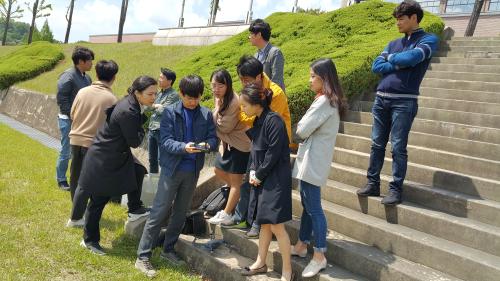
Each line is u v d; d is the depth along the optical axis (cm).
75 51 587
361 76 703
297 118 631
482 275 309
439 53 865
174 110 403
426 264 340
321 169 351
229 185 467
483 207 370
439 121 554
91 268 393
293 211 463
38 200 547
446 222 361
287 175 350
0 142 912
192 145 379
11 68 1634
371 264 345
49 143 1008
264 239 369
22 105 1410
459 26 1788
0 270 366
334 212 418
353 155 515
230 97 416
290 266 358
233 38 1154
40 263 387
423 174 445
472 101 602
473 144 480
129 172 427
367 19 962
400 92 397
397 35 829
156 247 447
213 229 455
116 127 405
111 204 569
